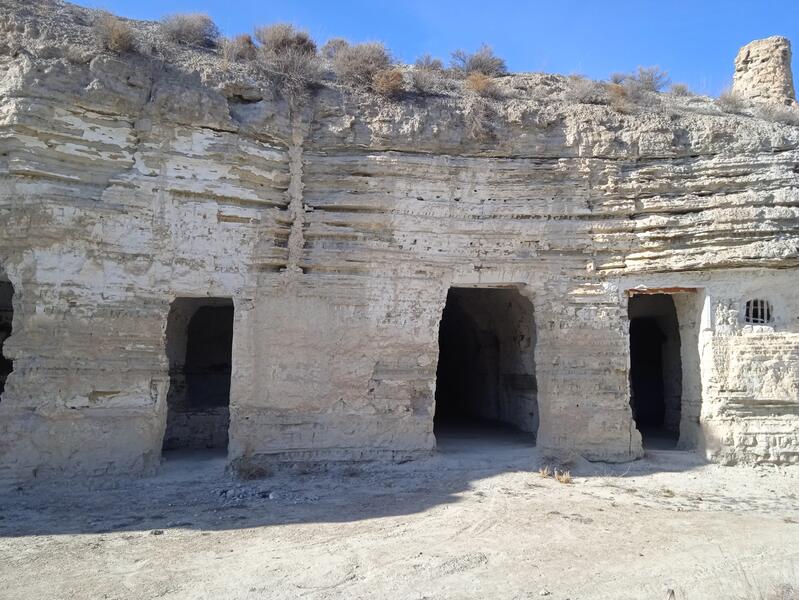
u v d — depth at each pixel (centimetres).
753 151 1491
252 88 1395
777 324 1424
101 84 1235
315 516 990
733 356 1409
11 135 1168
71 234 1204
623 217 1488
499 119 1502
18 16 1282
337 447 1340
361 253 1403
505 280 1455
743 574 736
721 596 688
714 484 1257
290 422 1324
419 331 1415
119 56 1287
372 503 1073
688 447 1477
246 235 1353
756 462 1375
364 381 1371
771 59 1925
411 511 1023
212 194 1326
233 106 1389
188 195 1312
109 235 1236
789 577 742
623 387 1428
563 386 1419
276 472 1266
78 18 1411
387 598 683
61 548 825
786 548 862
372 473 1285
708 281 1441
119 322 1230
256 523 949
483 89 1599
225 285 1327
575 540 884
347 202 1415
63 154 1209
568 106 1563
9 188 1181
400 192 1438
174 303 1599
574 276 1462
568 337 1435
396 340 1398
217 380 1756
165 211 1289
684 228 1445
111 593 684
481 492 1155
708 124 1525
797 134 1512
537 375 1466
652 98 1745
